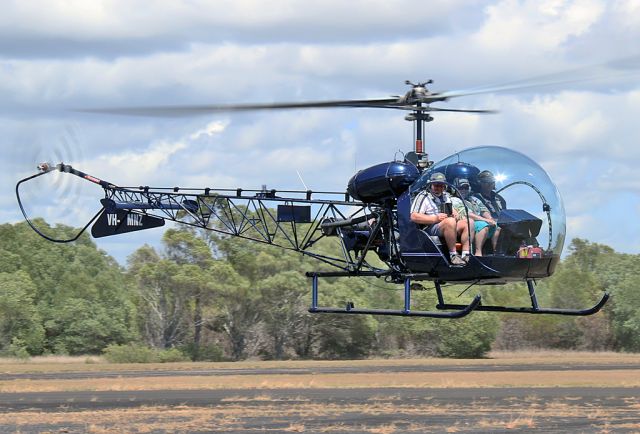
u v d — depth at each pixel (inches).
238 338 4894.2
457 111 1154.0
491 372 3314.5
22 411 1707.7
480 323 4810.5
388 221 1146.7
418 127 1157.7
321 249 4975.4
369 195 1157.1
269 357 4909.0
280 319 4913.9
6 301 4648.1
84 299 5024.6
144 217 1601.9
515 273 1042.7
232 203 1483.8
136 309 5093.5
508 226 1035.9
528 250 1037.8
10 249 5457.7
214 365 4020.7
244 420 1501.0
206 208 1545.3
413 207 1085.1
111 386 2453.2
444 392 2201.0
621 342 5280.5
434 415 1589.6
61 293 5078.7
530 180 1053.8
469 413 1624.0
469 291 5004.9
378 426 1418.6
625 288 5255.9
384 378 2883.9
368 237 1221.1
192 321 4980.3
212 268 4881.9
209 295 4894.2
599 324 5305.1
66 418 1556.3
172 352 4640.8
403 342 4970.5
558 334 5319.9
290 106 1080.2
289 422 1467.8
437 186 1072.8
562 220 1058.7
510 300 5433.1
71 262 5561.0
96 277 5251.0
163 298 4931.1
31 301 4845.0
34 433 1359.5
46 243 5580.7
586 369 3513.8
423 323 4835.1
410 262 1102.4
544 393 2174.0
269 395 2084.2
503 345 5295.3
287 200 1391.5
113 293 5118.1
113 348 4475.9
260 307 4931.1
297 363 4234.7
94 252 5753.0
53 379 2918.3
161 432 1347.2
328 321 4881.9
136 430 1373.0
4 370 3582.7
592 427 1425.9
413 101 1127.0
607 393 2186.3
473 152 1075.9
